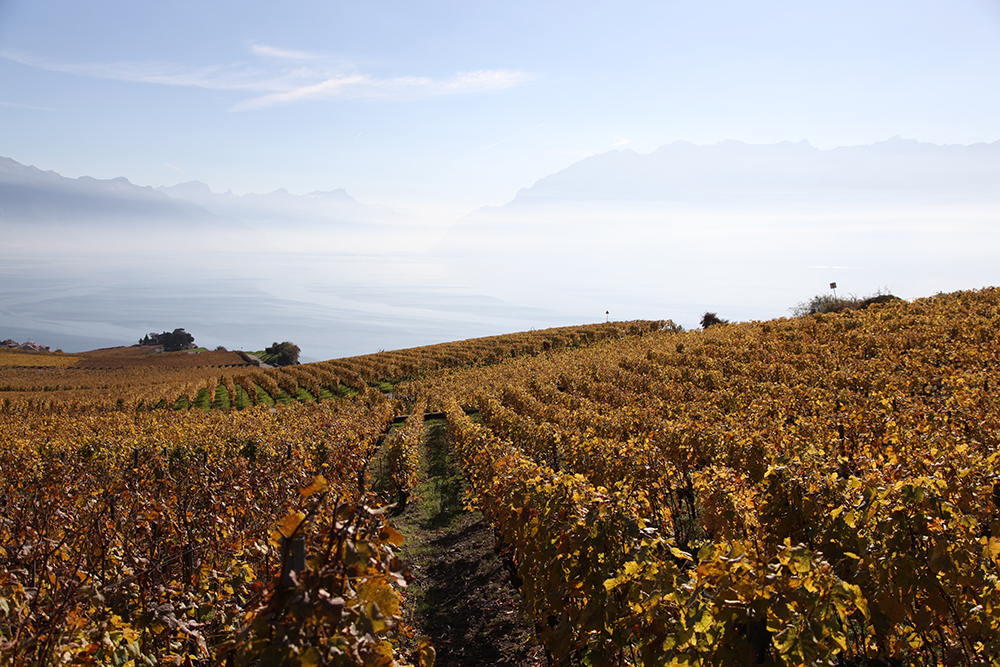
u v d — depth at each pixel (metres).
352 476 10.24
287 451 11.45
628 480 6.87
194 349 137.62
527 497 5.26
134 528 4.71
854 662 3.86
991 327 17.45
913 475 5.21
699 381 18.66
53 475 6.36
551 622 5.05
